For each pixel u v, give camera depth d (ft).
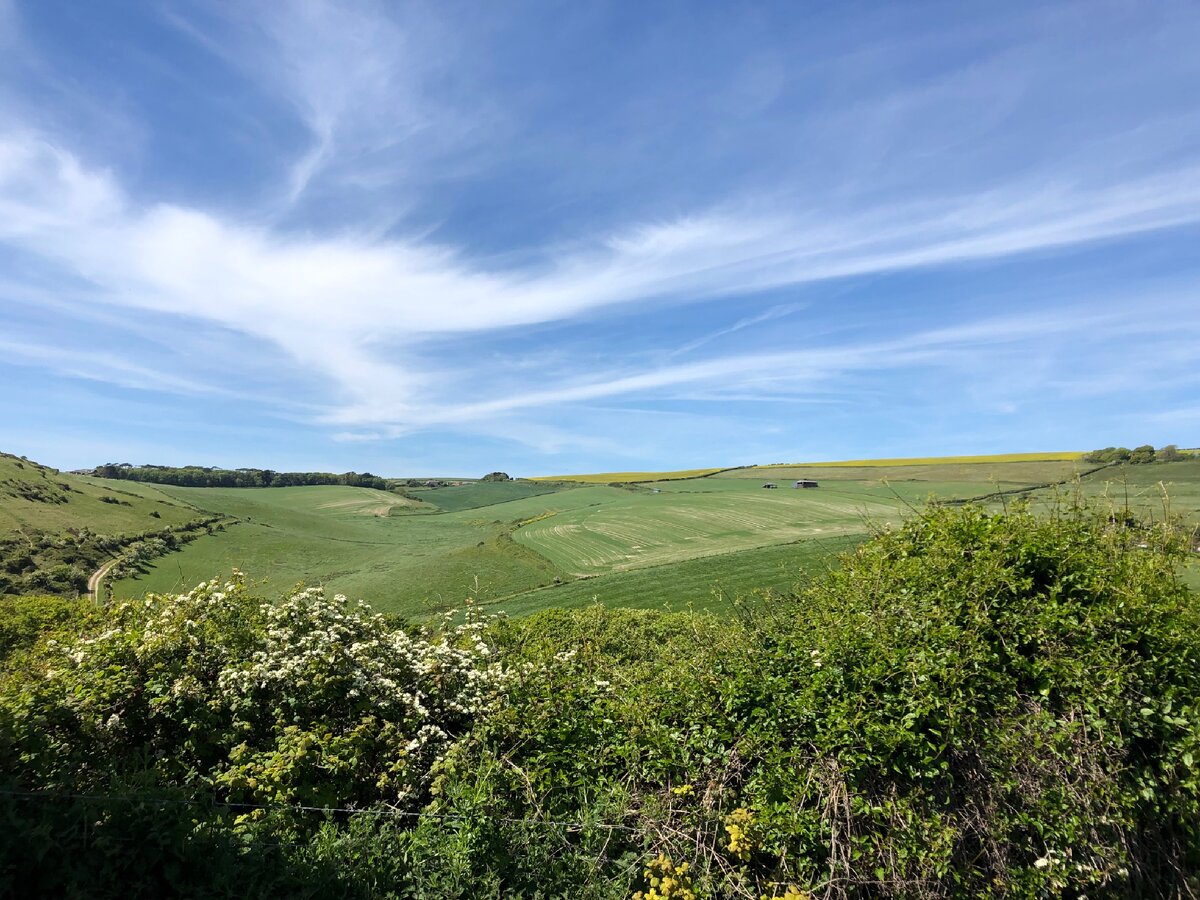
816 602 18.71
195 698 16.89
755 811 12.75
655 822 12.89
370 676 18.15
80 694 15.89
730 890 11.80
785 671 15.34
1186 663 13.56
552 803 13.66
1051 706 13.51
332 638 18.67
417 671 18.70
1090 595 15.20
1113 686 12.98
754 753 13.69
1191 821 12.09
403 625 32.76
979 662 13.60
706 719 15.02
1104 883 11.56
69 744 15.07
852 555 20.85
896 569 17.78
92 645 17.99
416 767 15.53
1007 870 11.59
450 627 26.35
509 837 12.50
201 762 16.60
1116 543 16.87
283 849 11.94
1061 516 17.95
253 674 17.44
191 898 10.56
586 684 17.57
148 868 10.85
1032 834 12.17
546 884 11.92
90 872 10.25
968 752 12.58
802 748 13.56
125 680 16.84
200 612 21.01
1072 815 11.75
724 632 19.29
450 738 17.06
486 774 13.70
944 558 16.99
